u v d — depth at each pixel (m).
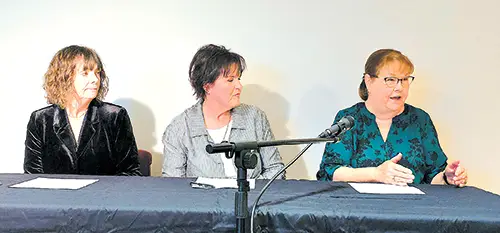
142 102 2.40
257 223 1.11
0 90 2.40
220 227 1.11
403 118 1.88
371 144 1.85
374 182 1.57
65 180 1.50
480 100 2.33
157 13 2.37
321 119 2.38
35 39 2.39
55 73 1.91
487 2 2.29
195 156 1.90
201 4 2.37
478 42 2.31
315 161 2.39
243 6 2.36
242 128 1.95
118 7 2.38
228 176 1.85
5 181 1.47
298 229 1.11
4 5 2.39
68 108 1.95
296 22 2.35
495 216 1.10
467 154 2.35
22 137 2.41
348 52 2.35
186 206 1.14
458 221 1.08
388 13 2.33
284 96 2.38
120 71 2.39
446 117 2.34
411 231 1.09
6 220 1.13
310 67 2.36
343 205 1.18
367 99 1.94
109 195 1.25
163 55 2.38
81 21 2.39
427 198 1.28
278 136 2.39
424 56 2.33
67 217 1.13
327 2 2.34
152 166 2.41
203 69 1.92
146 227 1.12
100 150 1.95
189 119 1.95
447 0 2.31
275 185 1.46
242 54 2.37
